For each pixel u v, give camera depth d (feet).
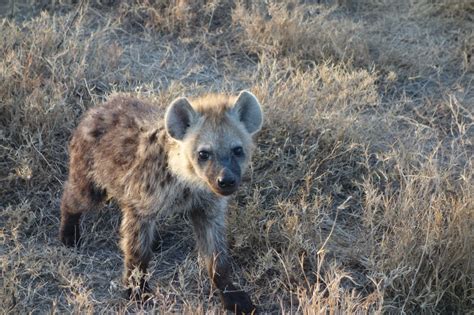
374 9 39.50
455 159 28.27
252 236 25.35
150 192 22.34
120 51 33.37
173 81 31.37
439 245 23.81
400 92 34.12
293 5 37.78
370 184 27.17
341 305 21.74
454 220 24.31
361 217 26.37
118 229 26.35
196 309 22.04
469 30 38.06
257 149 27.84
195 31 36.01
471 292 23.56
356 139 29.14
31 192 27.45
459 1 39.29
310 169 27.61
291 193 27.25
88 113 25.13
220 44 35.58
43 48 32.27
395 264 23.82
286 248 25.13
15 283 23.02
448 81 35.01
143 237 22.98
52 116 28.84
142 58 34.27
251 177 27.22
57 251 25.35
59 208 27.25
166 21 35.73
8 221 25.70
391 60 35.40
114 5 36.94
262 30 35.73
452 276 23.95
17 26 33.71
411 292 23.12
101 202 25.18
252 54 35.27
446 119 32.22
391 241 24.82
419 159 29.19
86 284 24.20
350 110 30.83
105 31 35.29
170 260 25.66
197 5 36.68
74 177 24.79
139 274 22.38
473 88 34.42
